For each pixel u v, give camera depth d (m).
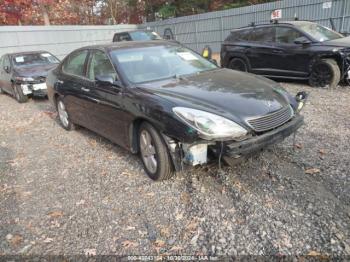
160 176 3.63
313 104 6.41
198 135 3.03
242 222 2.88
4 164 4.82
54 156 4.96
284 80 9.16
